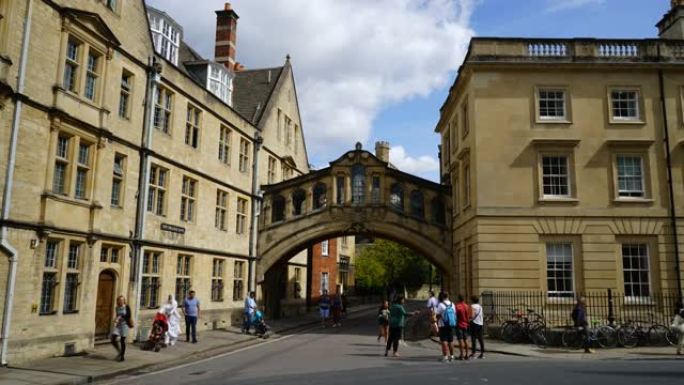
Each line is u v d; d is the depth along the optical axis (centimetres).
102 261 1781
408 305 5288
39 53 1482
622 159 2353
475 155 2341
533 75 2381
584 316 1777
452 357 1558
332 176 3055
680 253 2256
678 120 2347
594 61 2359
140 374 1332
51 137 1520
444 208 2969
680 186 2306
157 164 2080
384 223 2984
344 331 2680
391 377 1205
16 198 1392
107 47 1767
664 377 1192
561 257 2280
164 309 1884
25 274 1413
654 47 2377
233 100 3375
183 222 2269
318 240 3175
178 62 2681
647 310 2214
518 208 2288
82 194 1677
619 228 2273
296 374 1266
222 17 3388
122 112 1903
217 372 1332
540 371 1295
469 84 2478
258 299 3014
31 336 1429
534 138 2330
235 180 2809
